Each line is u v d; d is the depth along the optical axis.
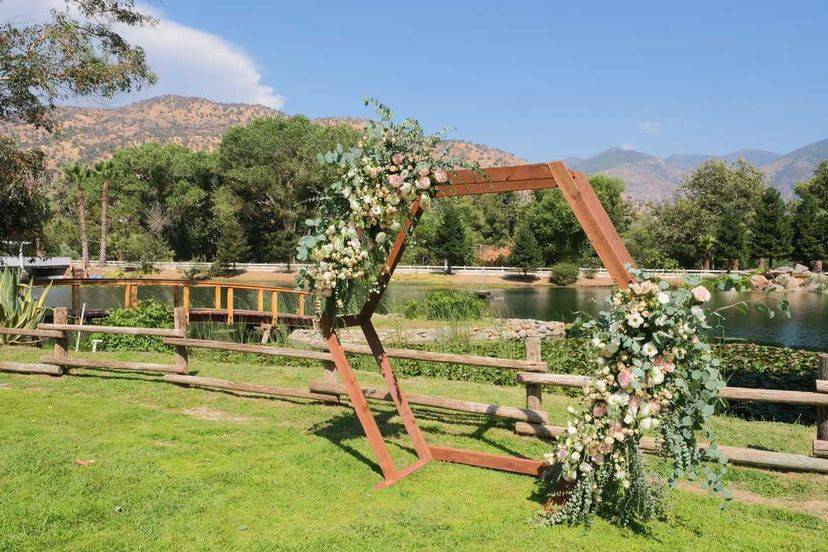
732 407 6.48
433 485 4.12
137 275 43.94
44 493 3.75
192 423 5.49
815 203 45.72
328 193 4.25
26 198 16.64
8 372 7.64
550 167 3.78
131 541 3.22
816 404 4.40
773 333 16.75
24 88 15.44
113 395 6.58
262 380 7.25
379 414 5.97
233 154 55.88
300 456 4.62
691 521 3.58
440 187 4.31
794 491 4.12
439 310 16.20
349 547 3.21
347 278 4.22
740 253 43.75
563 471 3.56
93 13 16.44
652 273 3.46
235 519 3.53
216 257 51.00
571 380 5.08
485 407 5.42
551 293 36.03
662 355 3.36
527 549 3.21
